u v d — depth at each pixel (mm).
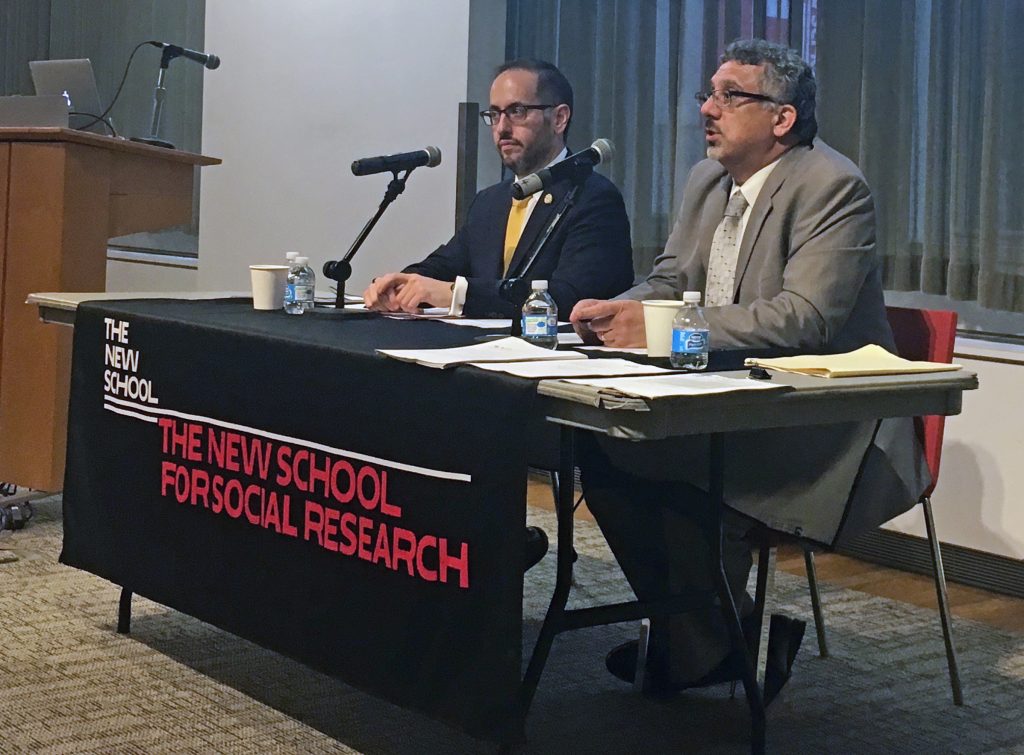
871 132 3697
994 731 2279
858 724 2287
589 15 4395
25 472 3250
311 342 2021
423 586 1823
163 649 2555
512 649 1697
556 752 2096
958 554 3363
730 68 2391
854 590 3262
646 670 2379
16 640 2564
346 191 4820
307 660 2039
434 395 1792
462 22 4453
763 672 2127
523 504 1675
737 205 2477
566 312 2824
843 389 1781
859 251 2270
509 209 3107
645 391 1570
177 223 3543
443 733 2168
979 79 3480
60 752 2018
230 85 5152
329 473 1979
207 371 2234
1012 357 3232
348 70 4785
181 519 2305
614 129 4363
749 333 2191
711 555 2018
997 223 3428
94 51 6551
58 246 3154
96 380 2512
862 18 3729
